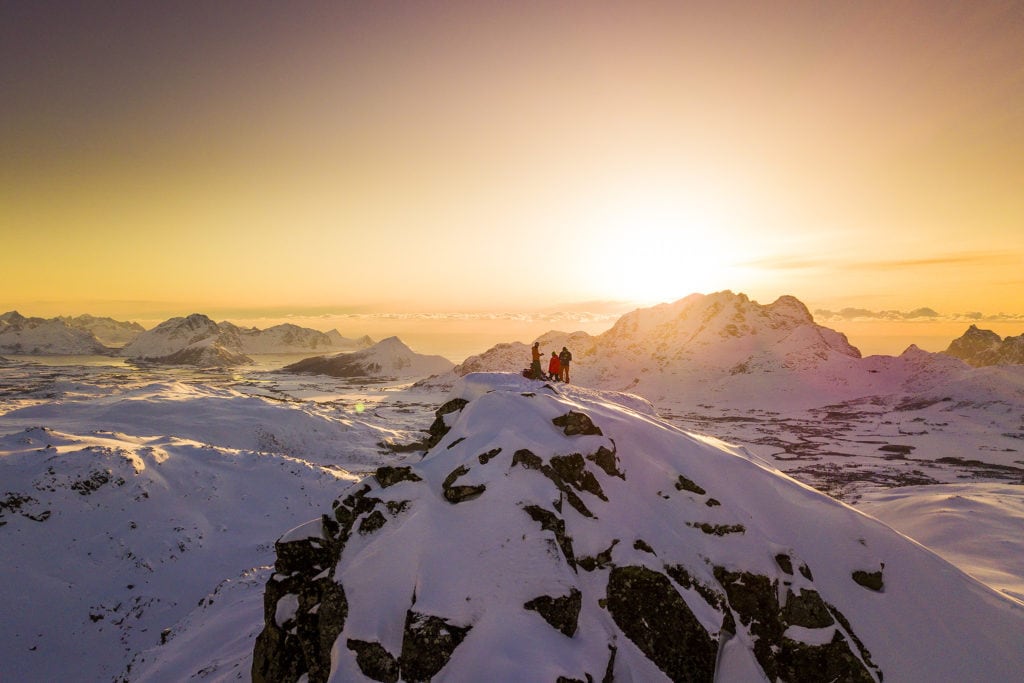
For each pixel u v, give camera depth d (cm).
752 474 1850
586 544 1429
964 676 1384
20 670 3209
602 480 1639
